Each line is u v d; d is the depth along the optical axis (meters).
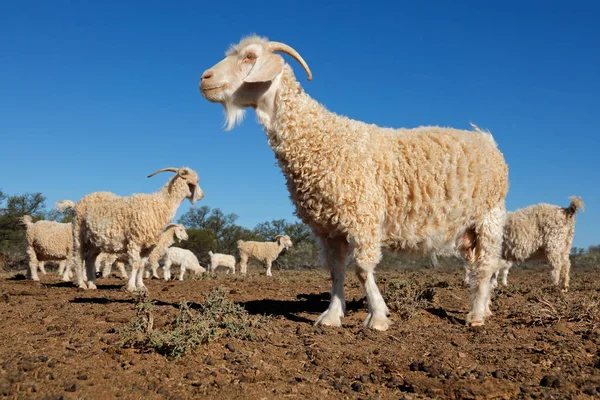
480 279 2.08
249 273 7.38
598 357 1.55
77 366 1.37
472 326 2.00
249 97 1.93
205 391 1.23
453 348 1.67
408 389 1.29
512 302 2.65
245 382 1.29
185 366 1.40
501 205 2.10
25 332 1.81
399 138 1.93
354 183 1.80
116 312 2.23
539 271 6.84
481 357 1.56
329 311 1.99
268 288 3.49
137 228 3.26
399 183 1.88
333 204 1.82
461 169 1.93
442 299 2.73
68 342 1.64
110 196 3.60
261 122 1.93
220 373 1.35
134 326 1.68
